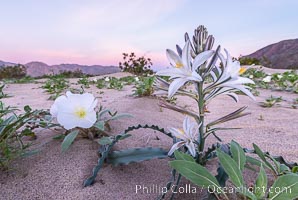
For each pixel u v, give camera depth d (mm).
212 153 348
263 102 926
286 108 828
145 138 459
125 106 715
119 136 346
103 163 355
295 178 230
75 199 296
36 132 476
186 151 338
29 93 1354
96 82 1950
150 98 877
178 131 305
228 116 312
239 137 522
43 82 2221
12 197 299
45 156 374
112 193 306
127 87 1592
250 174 341
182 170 241
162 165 366
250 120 667
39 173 338
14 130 387
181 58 281
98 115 446
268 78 1476
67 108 368
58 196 300
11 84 2047
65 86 1621
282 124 625
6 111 490
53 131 468
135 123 547
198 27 308
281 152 436
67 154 378
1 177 330
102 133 433
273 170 300
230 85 286
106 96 1098
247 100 982
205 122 663
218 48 282
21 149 374
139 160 327
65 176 332
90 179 319
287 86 1364
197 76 277
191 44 302
